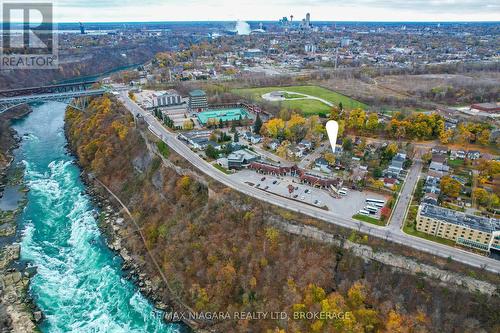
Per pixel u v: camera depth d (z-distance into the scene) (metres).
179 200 148.88
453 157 179.12
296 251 115.38
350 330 93.06
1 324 107.62
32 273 128.38
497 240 107.50
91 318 112.81
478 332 90.50
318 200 137.38
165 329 109.62
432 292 100.62
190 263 122.50
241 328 103.56
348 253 113.19
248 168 165.88
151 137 190.88
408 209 132.88
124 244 143.25
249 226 126.12
